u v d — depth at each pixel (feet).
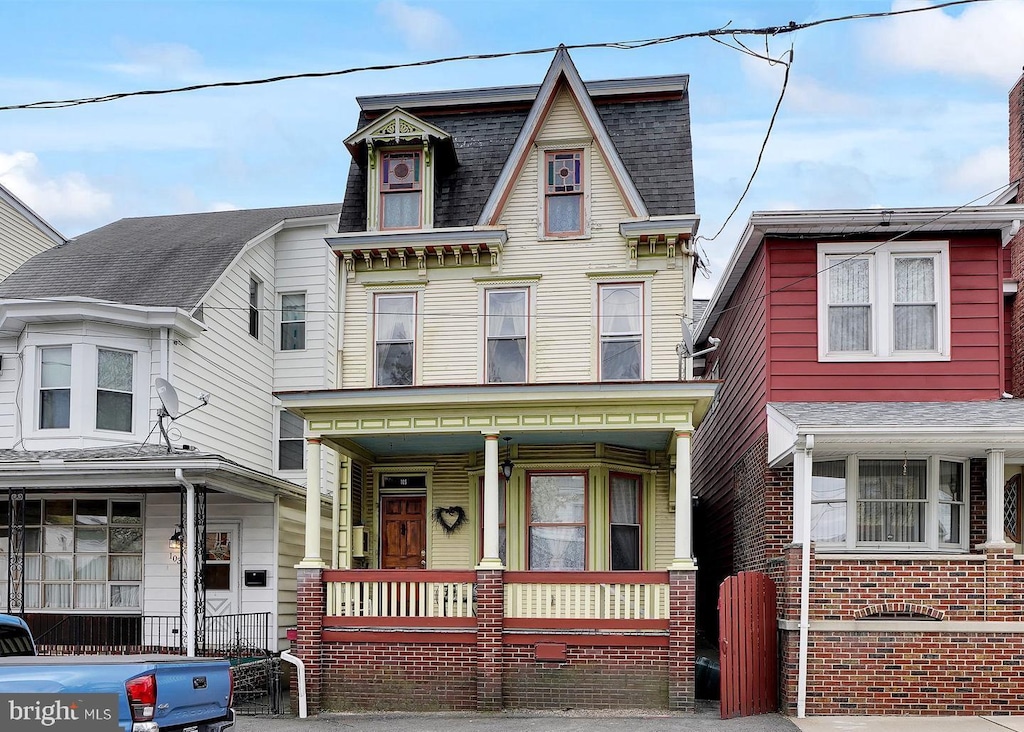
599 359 56.59
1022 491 51.19
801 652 43.34
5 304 56.90
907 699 43.45
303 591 48.65
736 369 61.16
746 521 56.18
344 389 49.65
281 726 43.88
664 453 58.70
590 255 57.62
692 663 45.70
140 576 58.65
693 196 57.21
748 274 57.06
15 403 58.75
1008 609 43.70
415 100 63.16
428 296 58.65
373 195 59.21
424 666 47.67
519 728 42.09
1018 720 42.09
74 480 51.57
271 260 71.97
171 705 27.02
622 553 57.26
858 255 51.52
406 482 60.29
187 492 51.11
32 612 58.49
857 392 50.55
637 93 61.00
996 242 51.16
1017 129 62.44
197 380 60.90
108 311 57.41
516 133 61.82
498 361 57.62
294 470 70.64
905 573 44.21
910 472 48.85
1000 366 50.37
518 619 47.29
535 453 57.00
